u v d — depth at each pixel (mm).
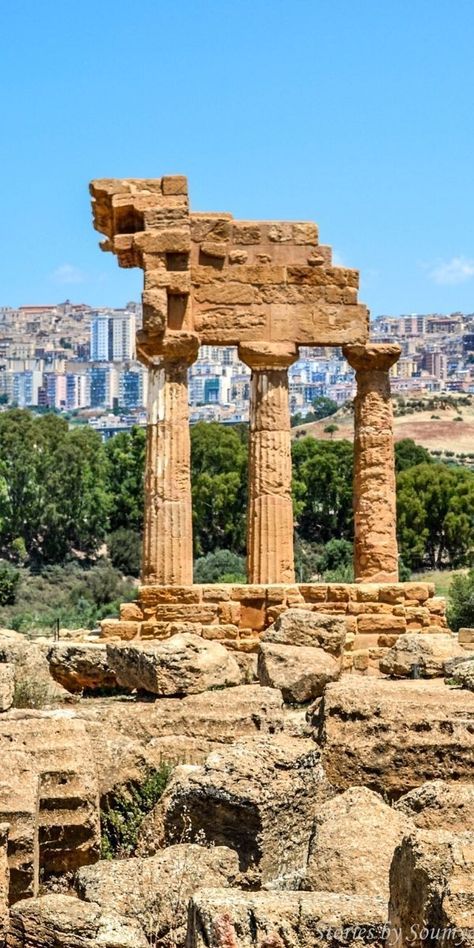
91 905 21625
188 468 49219
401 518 131875
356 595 47469
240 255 49844
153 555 48688
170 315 49156
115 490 153125
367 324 50656
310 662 34250
